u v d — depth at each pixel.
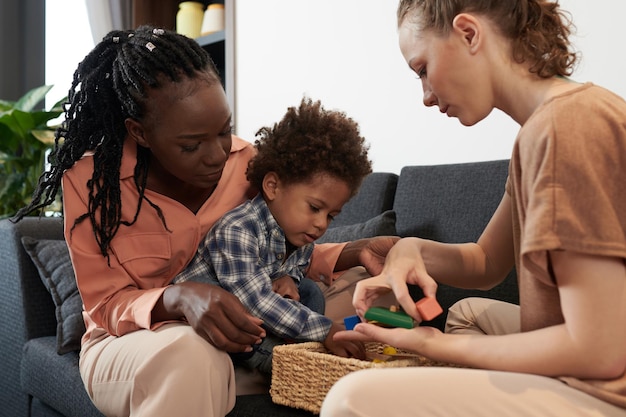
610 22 1.79
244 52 2.79
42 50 3.61
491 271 1.20
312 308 1.43
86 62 1.32
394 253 1.14
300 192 1.33
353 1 2.36
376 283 1.07
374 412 0.84
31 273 2.03
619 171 0.81
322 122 1.37
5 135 2.79
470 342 0.92
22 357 1.94
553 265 0.82
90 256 1.28
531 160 0.84
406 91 2.20
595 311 0.79
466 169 1.73
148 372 1.10
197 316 1.11
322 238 1.84
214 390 1.10
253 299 1.25
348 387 0.86
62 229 2.17
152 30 1.28
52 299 2.05
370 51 2.31
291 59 2.59
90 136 1.33
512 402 0.83
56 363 1.74
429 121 2.14
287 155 1.34
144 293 1.24
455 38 0.96
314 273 1.55
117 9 3.44
